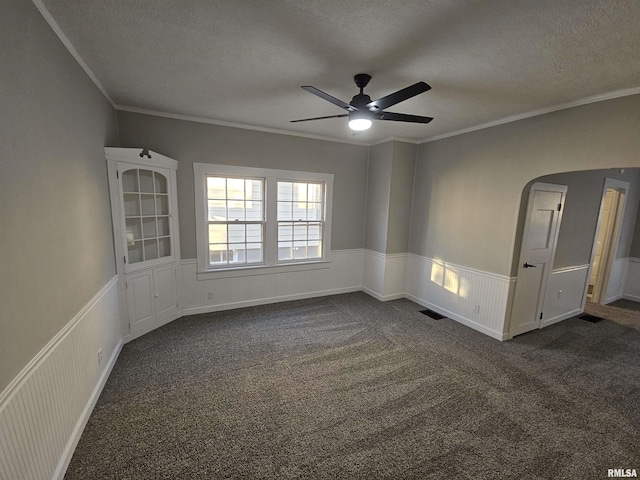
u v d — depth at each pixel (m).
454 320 4.09
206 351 3.09
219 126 3.87
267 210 4.36
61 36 1.84
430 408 2.30
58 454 1.63
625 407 2.35
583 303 4.49
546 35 1.79
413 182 4.76
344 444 1.93
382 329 3.74
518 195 3.31
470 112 3.21
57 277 1.69
